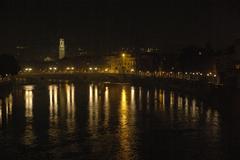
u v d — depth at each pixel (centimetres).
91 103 12794
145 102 12700
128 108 11175
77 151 6153
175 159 5681
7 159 5819
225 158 5675
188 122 8469
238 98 10381
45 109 11294
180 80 17762
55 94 16775
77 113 10288
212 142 6550
